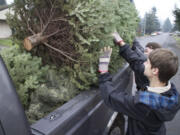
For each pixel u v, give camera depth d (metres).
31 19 2.10
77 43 1.81
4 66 0.94
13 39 2.23
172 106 1.21
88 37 1.82
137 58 2.00
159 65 1.21
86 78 1.84
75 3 1.74
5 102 0.86
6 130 0.84
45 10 1.98
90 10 1.72
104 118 1.96
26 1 2.00
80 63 1.84
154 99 1.18
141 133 1.37
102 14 1.75
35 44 1.90
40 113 1.50
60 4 1.79
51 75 1.87
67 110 1.31
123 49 2.04
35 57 1.98
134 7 2.87
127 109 1.27
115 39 2.03
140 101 1.19
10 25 2.21
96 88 1.85
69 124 1.21
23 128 0.90
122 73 2.54
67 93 1.71
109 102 1.38
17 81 1.73
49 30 1.99
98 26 1.74
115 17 1.88
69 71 1.96
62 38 1.95
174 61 1.22
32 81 1.69
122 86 2.51
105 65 1.60
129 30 2.58
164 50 1.29
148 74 1.32
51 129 1.07
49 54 2.11
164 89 1.25
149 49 2.41
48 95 1.61
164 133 1.47
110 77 1.54
